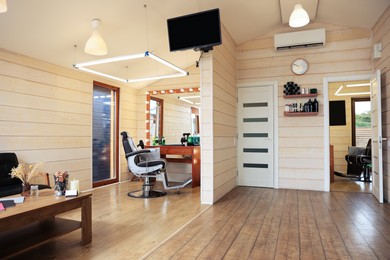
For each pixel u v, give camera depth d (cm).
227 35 492
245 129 546
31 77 407
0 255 194
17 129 387
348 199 429
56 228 248
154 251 238
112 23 389
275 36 508
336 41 498
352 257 225
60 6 328
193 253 234
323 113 500
